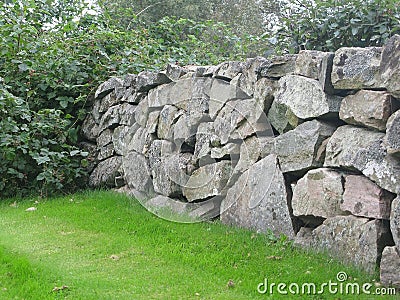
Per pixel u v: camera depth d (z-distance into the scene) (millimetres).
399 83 3102
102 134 6016
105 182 5898
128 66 6352
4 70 6160
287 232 3916
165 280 3322
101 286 3213
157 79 5152
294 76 3896
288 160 3938
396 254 3061
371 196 3311
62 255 3791
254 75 4227
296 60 3896
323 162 3717
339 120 3715
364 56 3387
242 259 3645
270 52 5168
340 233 3488
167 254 3783
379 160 3236
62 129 6020
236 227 4293
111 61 6457
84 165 6074
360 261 3324
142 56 6578
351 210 3430
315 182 3691
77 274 3426
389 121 3150
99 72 6375
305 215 3766
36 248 3941
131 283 3277
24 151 5543
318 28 4773
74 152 5715
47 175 5707
